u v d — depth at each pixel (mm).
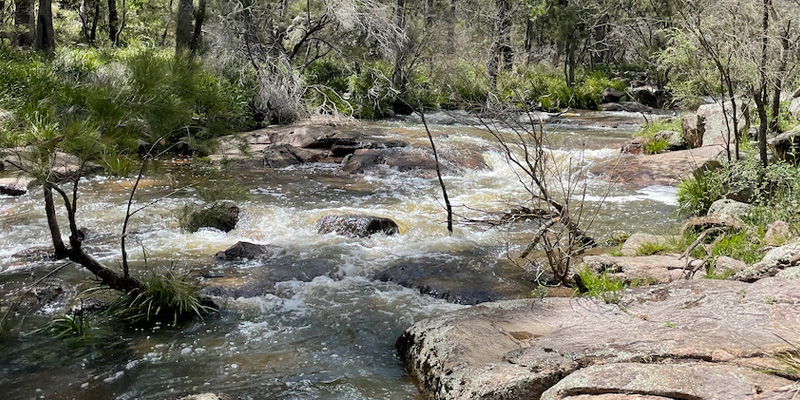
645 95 24953
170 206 8766
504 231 7867
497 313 4609
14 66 13969
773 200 7172
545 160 6184
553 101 23219
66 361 4449
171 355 4566
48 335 4852
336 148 13117
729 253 6004
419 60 20594
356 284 6047
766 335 3656
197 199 9156
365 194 10039
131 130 5055
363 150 12812
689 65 9992
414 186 10711
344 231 7617
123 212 8430
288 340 4836
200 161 6559
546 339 4043
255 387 4102
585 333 4066
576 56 36188
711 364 3352
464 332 4203
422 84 21078
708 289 4570
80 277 6031
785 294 4172
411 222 8250
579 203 9320
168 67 5387
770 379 3049
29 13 21516
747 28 7273
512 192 10242
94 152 4770
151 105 5047
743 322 3895
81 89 5344
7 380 4184
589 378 3113
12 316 5086
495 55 15828
